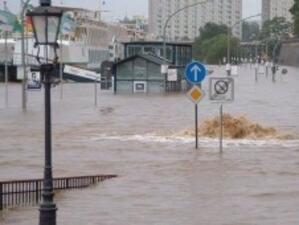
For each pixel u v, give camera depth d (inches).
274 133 2738.7
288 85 7662.4
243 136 2682.1
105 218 1278.3
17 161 2198.6
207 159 2171.5
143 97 5339.6
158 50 6648.6
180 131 2869.1
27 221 1270.9
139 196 1537.9
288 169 1959.9
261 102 4800.7
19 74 5984.3
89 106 4490.7
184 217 1273.4
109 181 1775.3
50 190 1069.8
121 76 5999.0
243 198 1476.4
